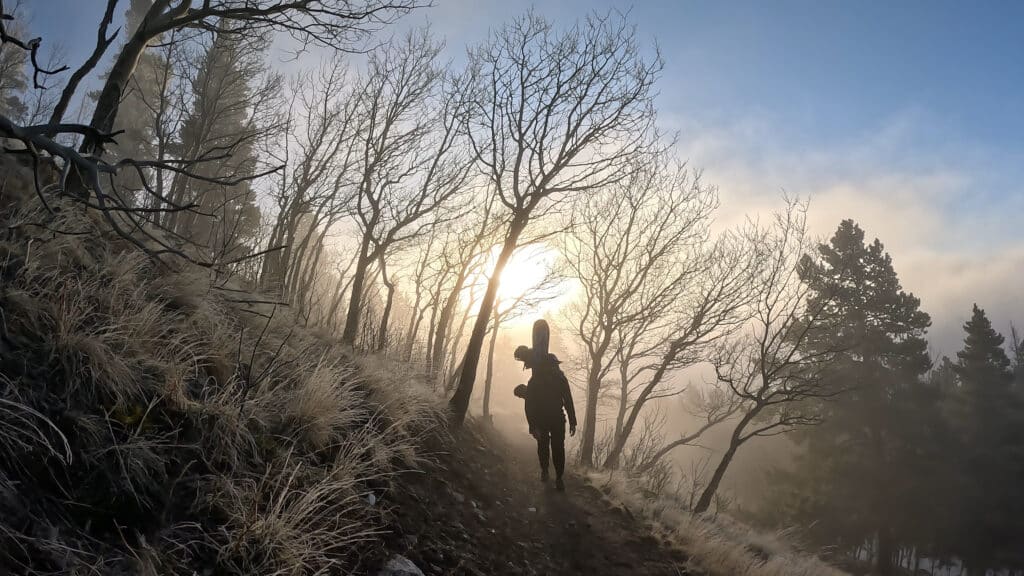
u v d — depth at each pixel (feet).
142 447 10.03
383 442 17.83
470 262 49.26
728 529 33.04
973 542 104.01
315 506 11.36
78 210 14.47
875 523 102.32
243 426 12.31
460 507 17.30
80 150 18.04
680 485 39.88
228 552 9.75
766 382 46.19
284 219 39.75
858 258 104.73
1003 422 124.47
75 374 10.10
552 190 30.86
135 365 11.43
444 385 40.19
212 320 15.35
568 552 17.71
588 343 49.67
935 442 108.88
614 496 25.63
